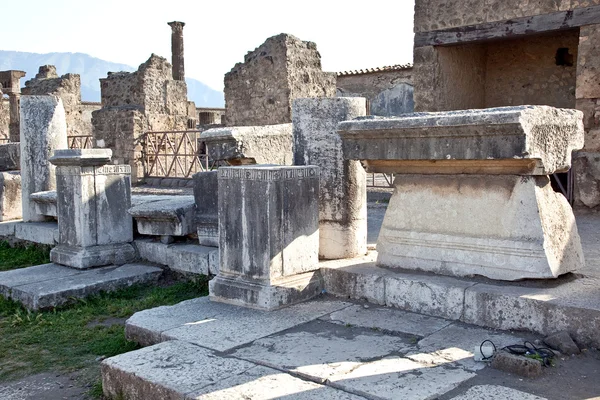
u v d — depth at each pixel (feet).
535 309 12.58
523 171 13.76
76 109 82.99
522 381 10.54
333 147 17.29
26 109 28.22
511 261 13.93
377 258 16.52
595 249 19.47
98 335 16.17
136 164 60.80
